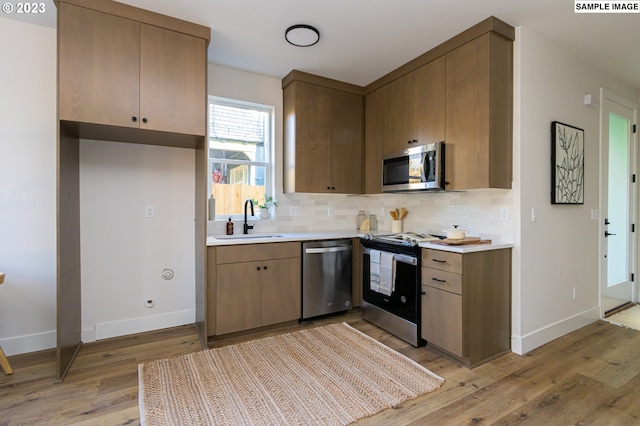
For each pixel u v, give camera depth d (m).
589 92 3.08
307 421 1.67
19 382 2.03
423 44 2.73
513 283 2.51
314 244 3.08
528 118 2.52
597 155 3.19
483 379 2.10
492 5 2.19
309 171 3.37
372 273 2.99
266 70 3.29
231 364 2.26
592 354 2.47
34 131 2.44
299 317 3.01
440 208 3.18
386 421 1.68
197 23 2.42
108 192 2.72
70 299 2.30
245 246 2.73
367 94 3.68
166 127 2.34
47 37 2.46
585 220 3.07
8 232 2.37
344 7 2.23
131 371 2.17
